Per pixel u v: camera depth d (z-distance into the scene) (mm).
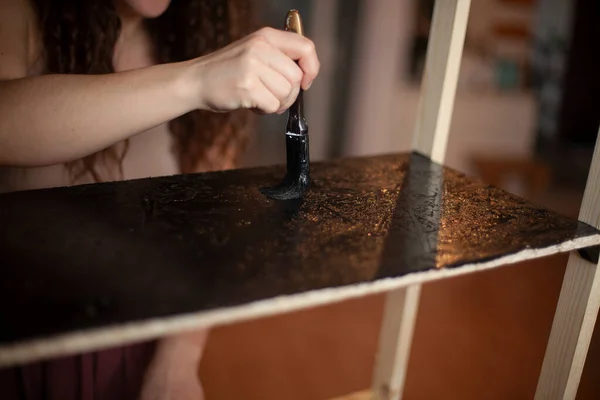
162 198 623
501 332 1366
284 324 1381
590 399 1133
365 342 1332
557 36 2461
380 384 1047
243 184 676
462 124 2377
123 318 408
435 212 625
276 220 582
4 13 714
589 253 614
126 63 904
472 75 2338
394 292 965
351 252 522
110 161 882
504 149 2488
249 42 571
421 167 775
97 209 587
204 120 962
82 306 421
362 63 2207
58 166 854
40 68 825
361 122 2285
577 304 644
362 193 668
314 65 604
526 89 2467
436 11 770
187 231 548
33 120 583
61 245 510
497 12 2305
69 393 803
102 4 821
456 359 1270
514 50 2395
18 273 460
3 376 750
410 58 2234
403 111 2283
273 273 479
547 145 2641
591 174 614
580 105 2625
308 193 658
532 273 1632
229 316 428
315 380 1206
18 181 843
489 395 1162
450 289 1539
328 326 1382
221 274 474
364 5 2129
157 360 896
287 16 633
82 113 584
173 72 591
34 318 403
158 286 452
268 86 569
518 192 2256
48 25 806
